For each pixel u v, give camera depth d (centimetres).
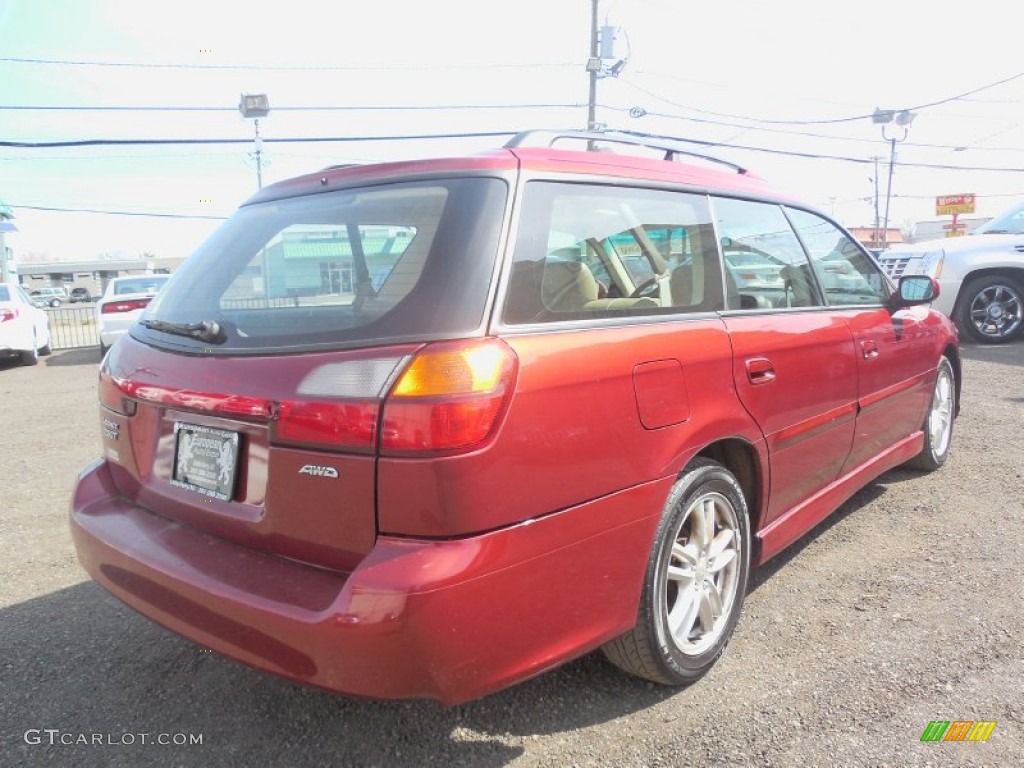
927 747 238
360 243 235
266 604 204
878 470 423
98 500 282
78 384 1068
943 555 378
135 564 240
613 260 258
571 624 223
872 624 313
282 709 268
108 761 242
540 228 235
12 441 686
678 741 245
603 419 227
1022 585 343
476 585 195
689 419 258
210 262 279
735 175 343
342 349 209
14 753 246
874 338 393
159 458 259
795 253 358
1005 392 748
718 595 285
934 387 483
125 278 1416
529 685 277
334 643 192
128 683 286
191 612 223
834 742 242
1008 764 230
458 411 194
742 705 262
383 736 252
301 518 210
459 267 213
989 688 267
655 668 259
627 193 272
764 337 304
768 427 301
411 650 189
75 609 347
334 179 265
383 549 196
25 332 1294
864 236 6519
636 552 241
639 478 239
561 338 223
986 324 1076
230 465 229
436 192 234
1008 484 479
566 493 216
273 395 213
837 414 355
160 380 250
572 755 240
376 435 195
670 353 255
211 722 262
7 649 311
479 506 196
